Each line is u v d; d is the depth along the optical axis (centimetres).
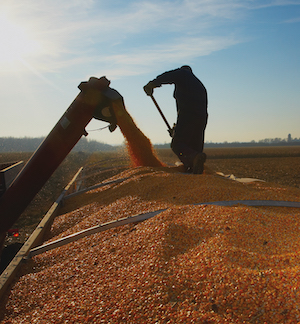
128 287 182
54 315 177
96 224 316
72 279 215
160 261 194
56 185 1266
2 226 159
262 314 146
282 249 200
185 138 517
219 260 183
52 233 353
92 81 164
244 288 159
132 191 395
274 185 429
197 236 222
